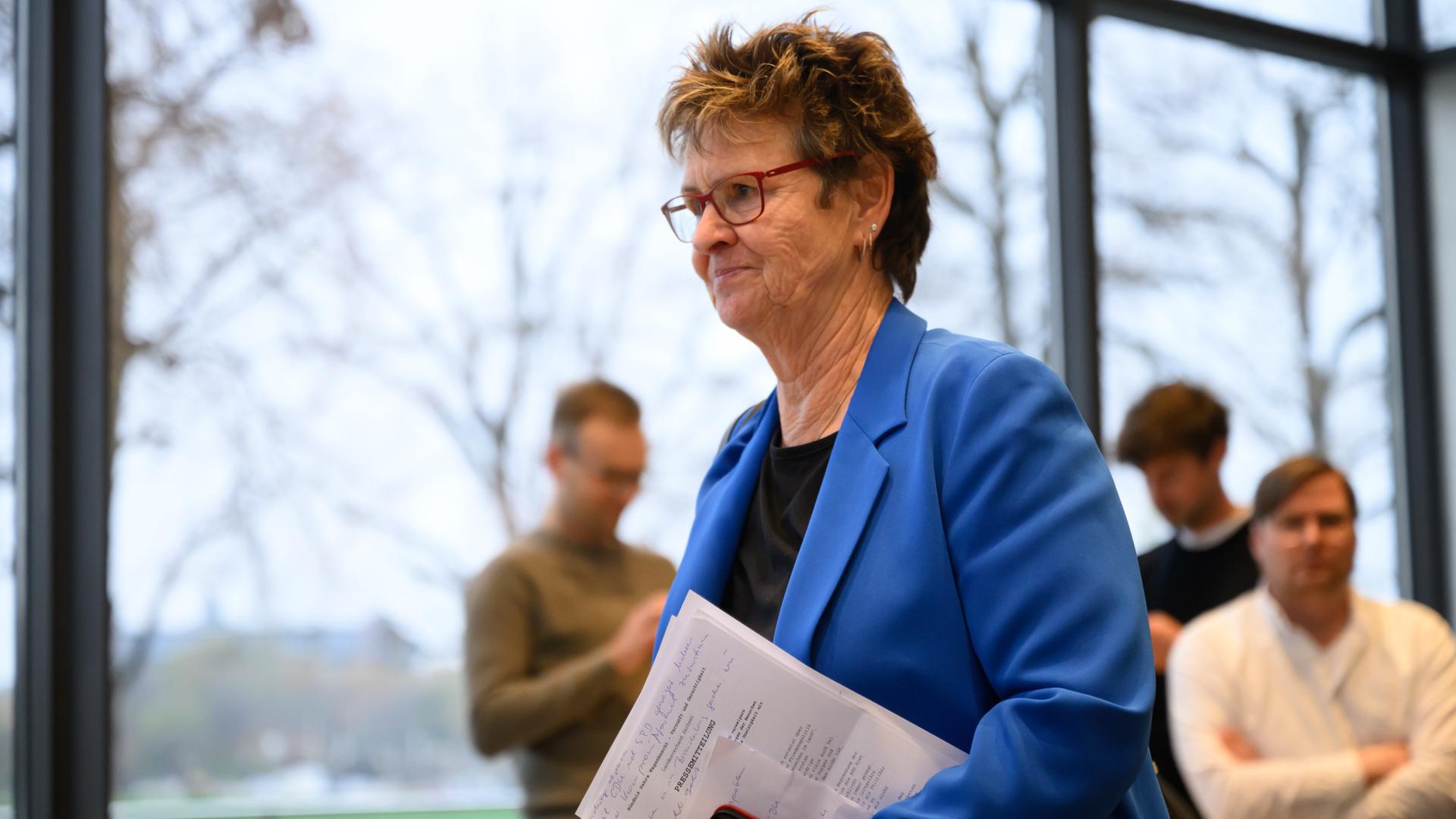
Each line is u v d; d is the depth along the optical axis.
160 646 4.42
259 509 4.59
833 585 1.65
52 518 4.27
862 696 1.60
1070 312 6.05
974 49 5.98
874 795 1.58
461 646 4.25
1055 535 1.54
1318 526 3.86
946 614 1.61
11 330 4.31
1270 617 3.96
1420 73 7.39
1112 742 1.44
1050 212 6.10
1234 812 3.77
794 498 1.84
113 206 4.47
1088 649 1.50
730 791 1.61
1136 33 6.46
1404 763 3.72
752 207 1.80
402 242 4.88
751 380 5.25
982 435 1.62
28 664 4.24
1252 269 6.61
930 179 1.93
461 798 4.75
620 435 4.30
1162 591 4.49
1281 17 6.93
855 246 1.86
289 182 4.74
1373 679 3.83
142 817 4.37
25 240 4.34
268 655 4.56
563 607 4.17
